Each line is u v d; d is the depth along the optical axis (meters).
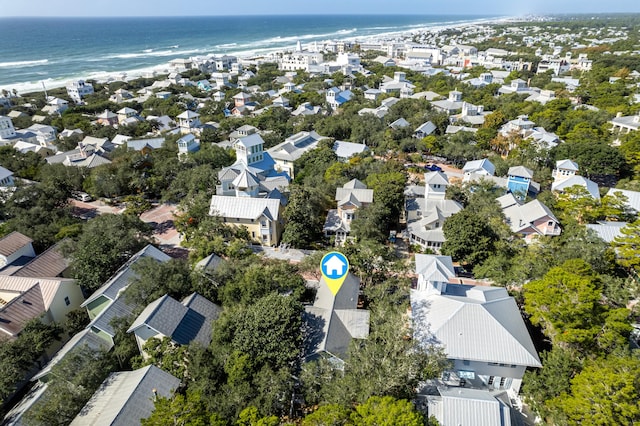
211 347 43.12
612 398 33.53
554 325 42.56
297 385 41.34
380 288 52.38
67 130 144.62
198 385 38.47
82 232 69.31
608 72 192.75
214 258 60.16
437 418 35.41
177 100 195.50
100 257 58.50
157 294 50.00
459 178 103.12
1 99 188.00
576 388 36.19
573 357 40.75
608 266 56.41
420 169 109.62
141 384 37.62
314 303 51.75
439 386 40.81
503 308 45.88
